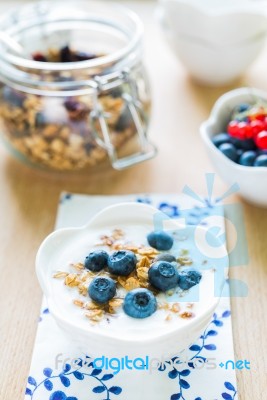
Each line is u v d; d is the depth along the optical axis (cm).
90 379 38
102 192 51
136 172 53
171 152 55
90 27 56
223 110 51
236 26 58
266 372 38
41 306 42
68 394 37
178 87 63
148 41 71
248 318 41
